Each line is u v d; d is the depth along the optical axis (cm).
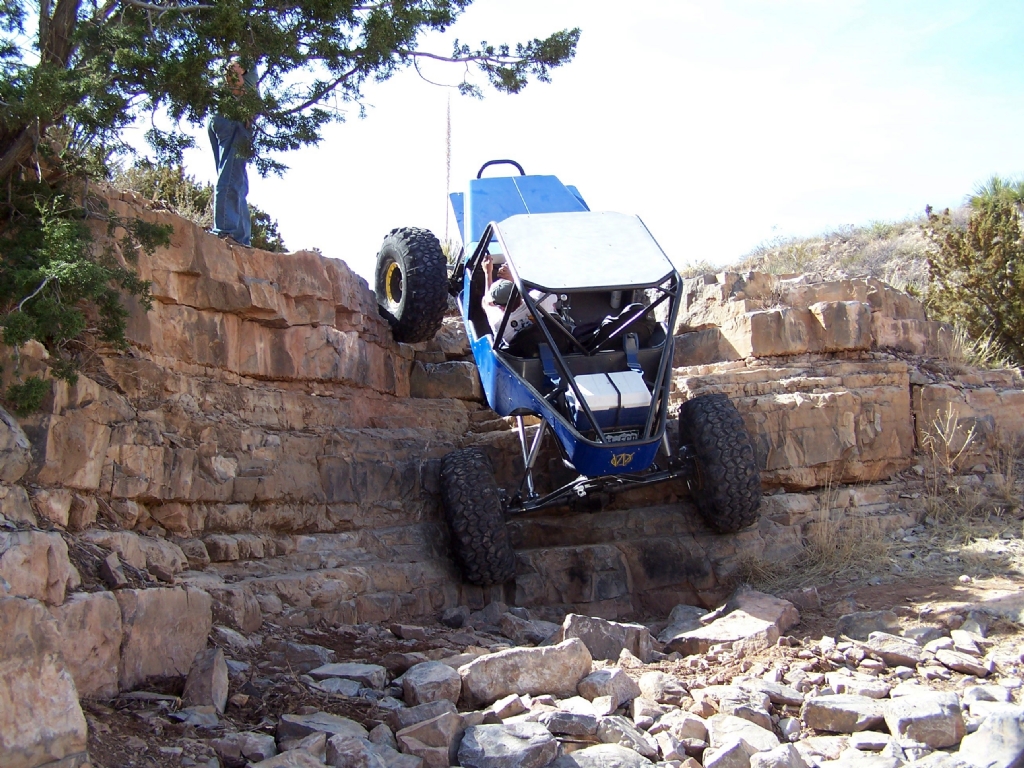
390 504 703
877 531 691
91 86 480
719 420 678
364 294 799
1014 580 589
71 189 508
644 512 735
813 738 412
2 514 370
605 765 365
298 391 682
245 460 591
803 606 595
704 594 679
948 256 1095
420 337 835
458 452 694
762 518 717
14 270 443
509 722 401
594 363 675
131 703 384
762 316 816
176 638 434
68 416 435
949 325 974
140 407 513
